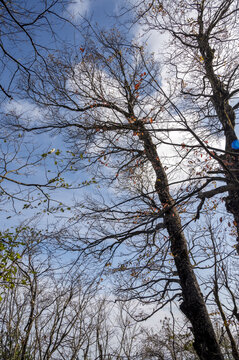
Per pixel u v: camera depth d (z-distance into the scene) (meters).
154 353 11.34
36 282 10.02
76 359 10.94
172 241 9.66
